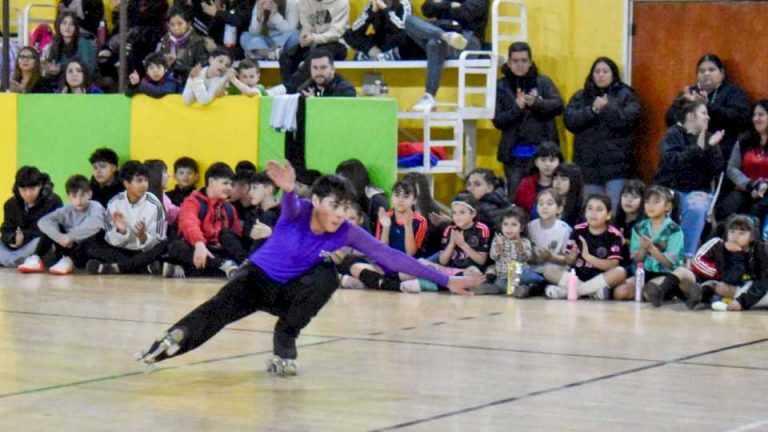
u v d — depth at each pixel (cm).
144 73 2344
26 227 2034
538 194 1819
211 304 1075
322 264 1119
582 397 1027
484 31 2184
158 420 936
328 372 1137
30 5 2539
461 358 1214
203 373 1125
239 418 944
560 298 1717
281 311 1117
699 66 1950
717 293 1623
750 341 1337
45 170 2189
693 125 1836
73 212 1983
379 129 1950
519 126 2067
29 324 1416
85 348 1255
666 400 1018
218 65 2067
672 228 1691
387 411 970
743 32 2008
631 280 1703
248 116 2045
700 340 1341
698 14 2041
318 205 1091
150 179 1989
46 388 1054
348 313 1539
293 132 2011
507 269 1756
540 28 2164
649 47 2077
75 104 2166
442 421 936
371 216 1916
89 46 2397
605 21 2105
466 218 1791
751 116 1923
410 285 1770
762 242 1630
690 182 1842
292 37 2245
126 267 1950
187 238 1906
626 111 1994
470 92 2128
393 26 2172
